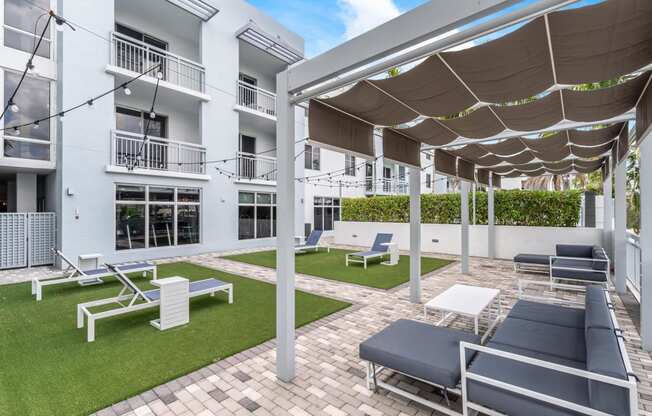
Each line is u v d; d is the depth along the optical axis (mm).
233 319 4715
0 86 8031
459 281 7309
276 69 15234
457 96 3154
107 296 5887
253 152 14898
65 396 2777
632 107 3691
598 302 2969
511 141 5430
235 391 2916
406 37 2227
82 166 8758
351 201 15461
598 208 10008
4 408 2605
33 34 8500
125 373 3174
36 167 8539
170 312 4363
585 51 2357
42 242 8773
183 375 3182
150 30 11156
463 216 8117
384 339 2955
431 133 4734
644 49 2336
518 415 2082
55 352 3613
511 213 10961
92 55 8961
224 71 12008
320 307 5352
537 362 2057
